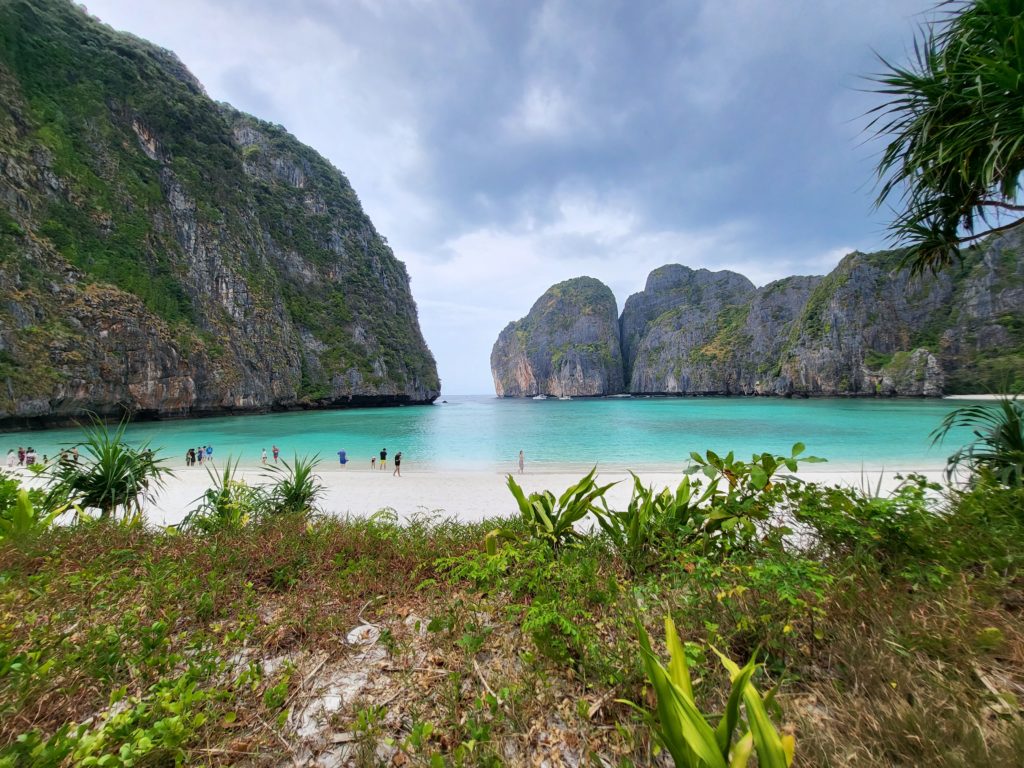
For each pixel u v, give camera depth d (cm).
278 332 7719
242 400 6581
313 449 3162
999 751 146
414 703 212
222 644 260
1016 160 332
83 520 491
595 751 177
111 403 4938
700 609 250
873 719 167
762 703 138
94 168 6103
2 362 4119
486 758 167
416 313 12925
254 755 180
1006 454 412
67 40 6656
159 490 1547
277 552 406
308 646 265
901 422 4319
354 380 9006
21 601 295
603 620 261
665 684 141
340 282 10362
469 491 1561
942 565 265
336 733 196
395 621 299
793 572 236
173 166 7206
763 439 3294
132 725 184
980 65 323
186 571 359
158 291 6006
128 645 246
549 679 221
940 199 400
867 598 239
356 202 12875
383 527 523
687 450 2903
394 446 3297
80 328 4847
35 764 154
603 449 3023
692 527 357
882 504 296
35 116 5759
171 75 8156
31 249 4800
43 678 207
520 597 313
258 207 9256
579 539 423
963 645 196
